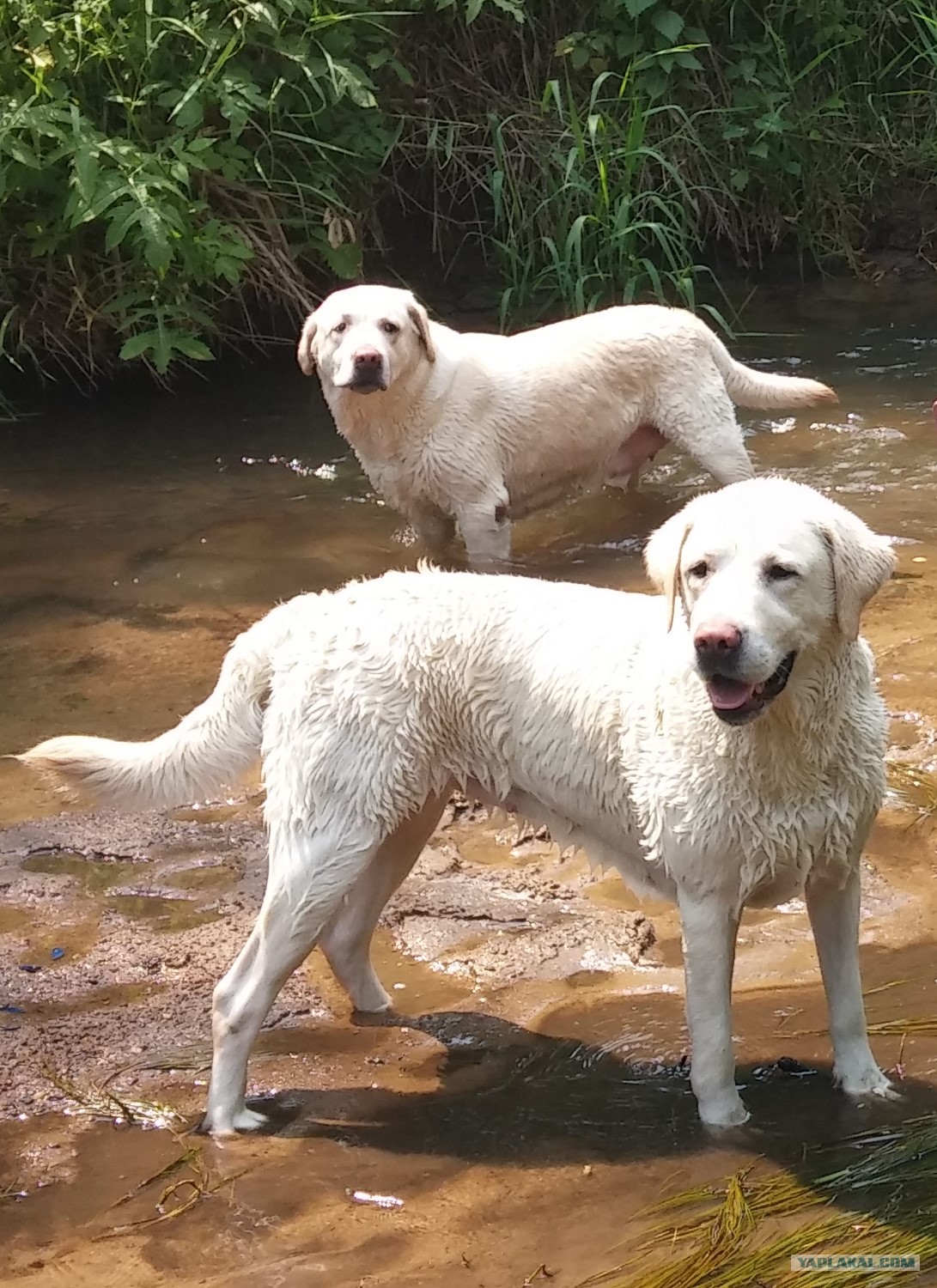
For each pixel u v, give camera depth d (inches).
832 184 309.9
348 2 259.0
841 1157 111.6
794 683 110.3
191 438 228.4
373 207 288.0
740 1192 109.3
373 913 123.7
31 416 244.4
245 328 269.6
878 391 227.3
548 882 134.4
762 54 311.0
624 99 299.9
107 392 255.3
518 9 287.3
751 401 189.3
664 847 113.9
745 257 313.1
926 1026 119.6
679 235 285.3
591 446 179.3
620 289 282.2
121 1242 109.5
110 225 228.5
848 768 112.1
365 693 117.5
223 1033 116.6
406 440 172.9
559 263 266.5
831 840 112.6
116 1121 117.2
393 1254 107.9
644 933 129.0
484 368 174.6
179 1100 118.6
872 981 123.6
